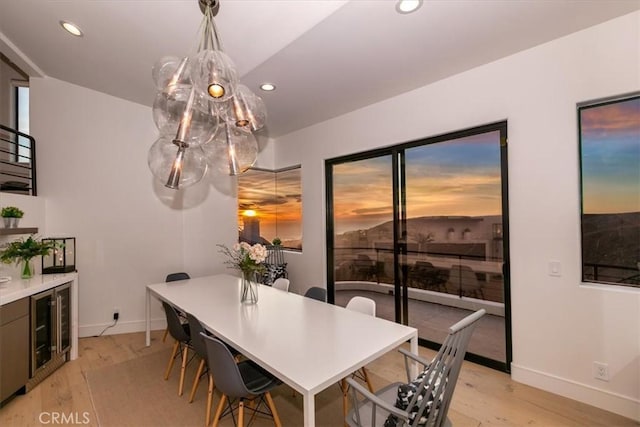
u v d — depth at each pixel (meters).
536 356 2.55
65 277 3.11
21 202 3.27
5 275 3.05
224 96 1.84
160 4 2.22
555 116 2.45
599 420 2.14
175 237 4.39
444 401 1.49
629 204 2.27
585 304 2.33
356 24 2.25
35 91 3.64
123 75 3.46
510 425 2.11
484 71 2.83
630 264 2.27
